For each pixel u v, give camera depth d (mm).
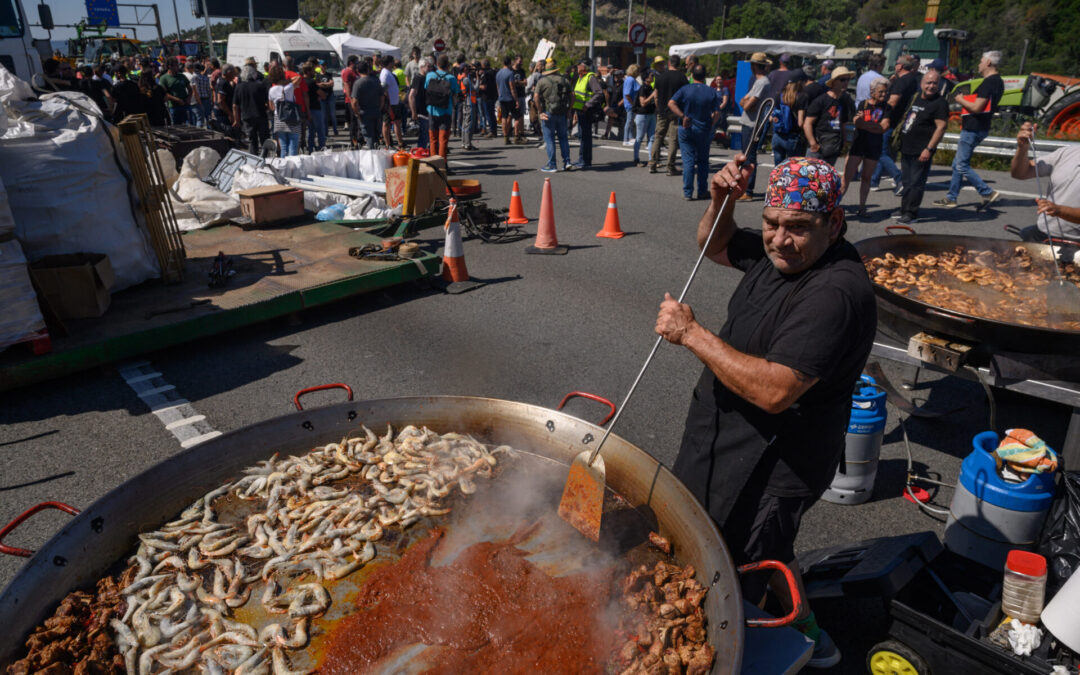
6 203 4727
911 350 3889
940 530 3742
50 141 5629
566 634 2180
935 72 9102
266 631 2176
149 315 5727
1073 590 2422
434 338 6168
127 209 6258
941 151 14422
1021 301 4445
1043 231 5352
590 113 14016
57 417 4797
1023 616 2566
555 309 6855
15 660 2057
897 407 4812
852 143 9867
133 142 6105
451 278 7520
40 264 5668
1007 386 3637
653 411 4977
